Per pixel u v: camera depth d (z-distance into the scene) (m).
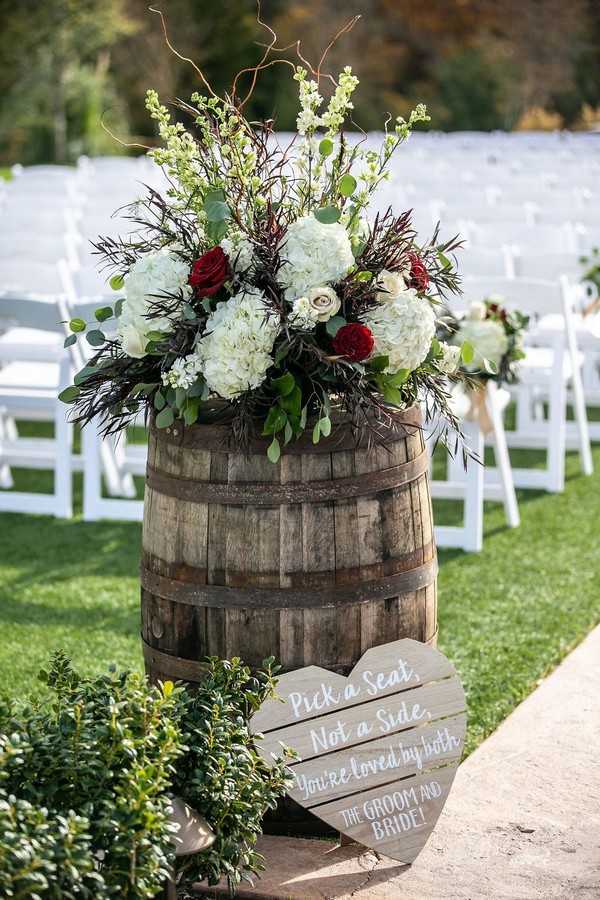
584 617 4.32
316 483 2.64
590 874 2.69
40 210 9.06
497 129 30.03
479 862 2.76
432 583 2.88
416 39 31.05
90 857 2.12
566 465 6.56
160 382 2.67
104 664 3.92
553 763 3.22
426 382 2.79
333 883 2.68
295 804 2.83
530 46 30.48
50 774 2.28
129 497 6.03
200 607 2.73
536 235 6.94
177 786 2.48
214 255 2.55
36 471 6.65
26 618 4.38
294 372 2.59
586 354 7.32
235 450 2.63
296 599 2.68
